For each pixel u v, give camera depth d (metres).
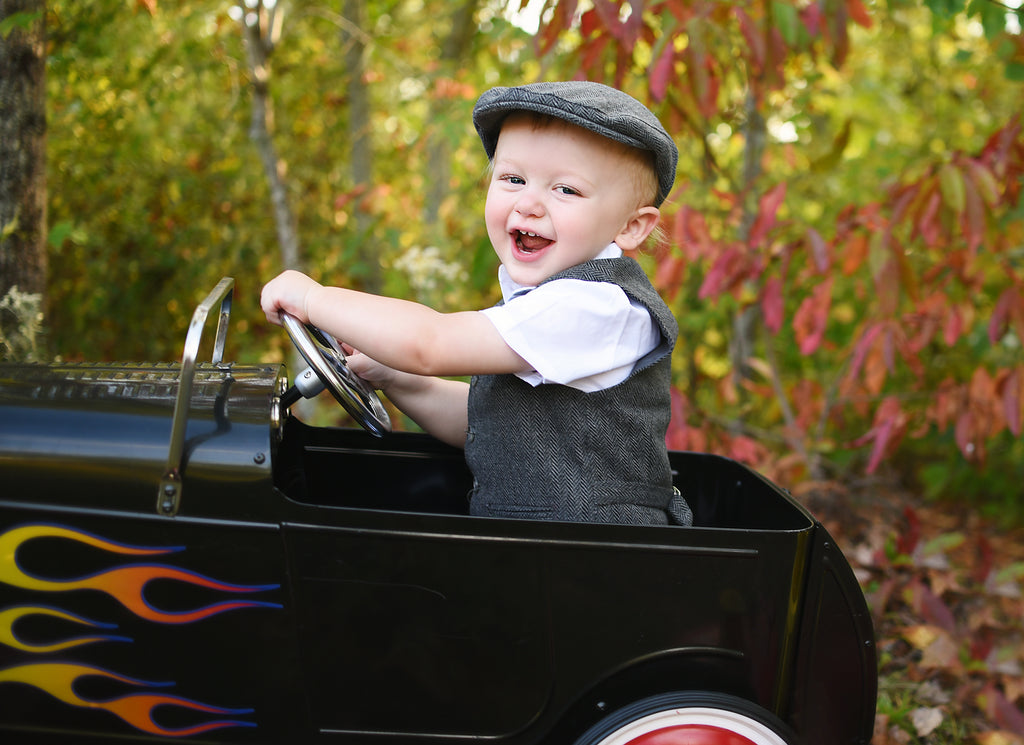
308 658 1.30
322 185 4.64
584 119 1.32
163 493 1.23
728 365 4.03
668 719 1.33
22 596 1.26
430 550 1.27
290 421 1.73
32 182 2.12
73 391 1.32
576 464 1.40
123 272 4.18
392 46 4.42
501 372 1.36
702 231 2.31
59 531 1.25
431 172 4.62
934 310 2.39
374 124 4.92
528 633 1.30
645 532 1.28
